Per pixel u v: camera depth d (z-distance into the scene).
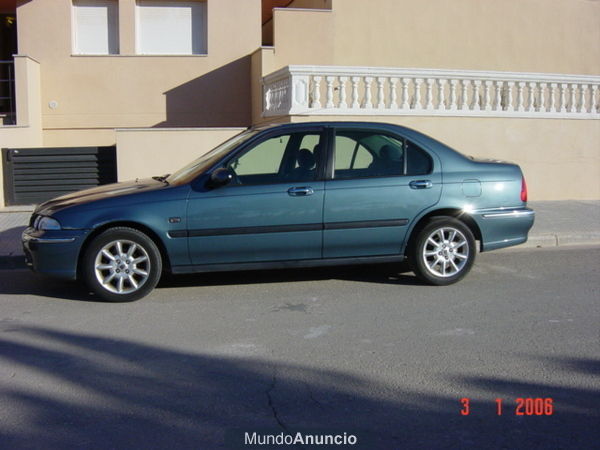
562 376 5.00
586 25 16.95
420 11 15.73
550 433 4.14
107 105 14.90
